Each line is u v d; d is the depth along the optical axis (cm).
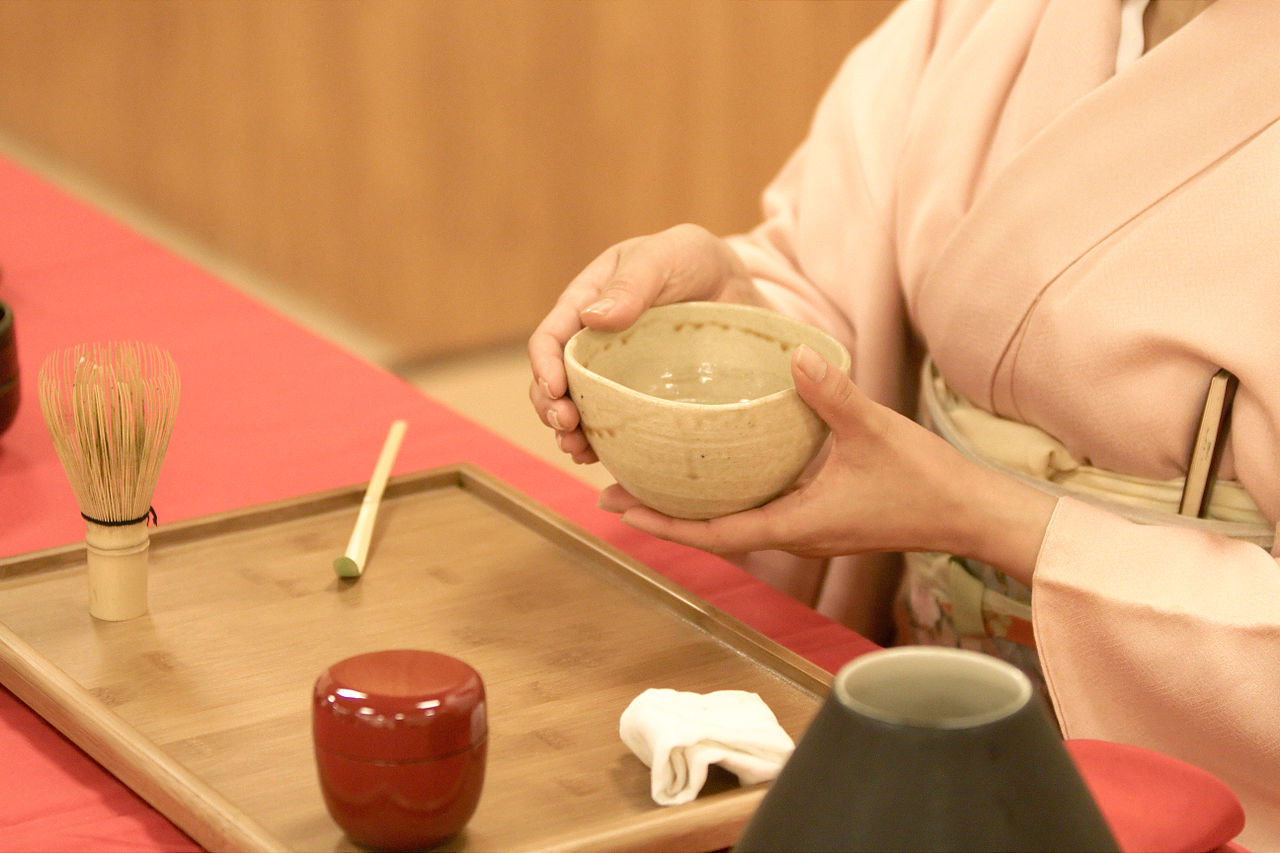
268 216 338
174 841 73
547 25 329
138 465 87
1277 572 97
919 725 49
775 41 346
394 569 98
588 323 92
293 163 333
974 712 53
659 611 93
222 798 70
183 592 94
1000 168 118
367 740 65
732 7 339
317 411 130
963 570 119
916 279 127
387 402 132
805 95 353
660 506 92
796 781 51
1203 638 95
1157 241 107
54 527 107
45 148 342
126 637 88
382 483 107
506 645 89
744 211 359
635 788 74
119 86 333
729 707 76
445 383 327
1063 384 112
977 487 100
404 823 67
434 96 329
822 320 137
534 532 104
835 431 92
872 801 49
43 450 119
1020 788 49
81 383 86
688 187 352
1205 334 104
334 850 69
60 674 81
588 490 118
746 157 354
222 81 329
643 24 334
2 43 333
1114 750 71
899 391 139
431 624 91
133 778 75
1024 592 115
